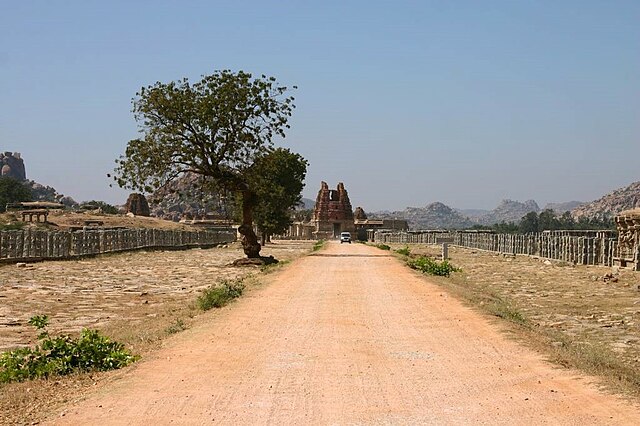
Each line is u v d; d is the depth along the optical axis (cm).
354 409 838
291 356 1180
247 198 4562
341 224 15512
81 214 11856
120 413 832
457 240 9500
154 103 4312
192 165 4456
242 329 1491
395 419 793
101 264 4591
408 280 2816
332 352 1217
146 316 1980
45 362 1141
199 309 1986
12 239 4362
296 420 793
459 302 1981
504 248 7012
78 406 872
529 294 2775
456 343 1302
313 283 2673
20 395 952
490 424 768
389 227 17212
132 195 14700
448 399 882
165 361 1150
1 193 15562
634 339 1631
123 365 1152
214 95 4378
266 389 944
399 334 1416
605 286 3134
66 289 2806
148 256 5866
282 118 4503
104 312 2084
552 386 939
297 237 15850
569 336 1652
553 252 5453
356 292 2297
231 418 804
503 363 1105
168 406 860
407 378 1006
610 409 816
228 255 6184
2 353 1358
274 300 2062
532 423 768
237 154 4494
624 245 4172
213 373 1048
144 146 4362
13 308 2159
